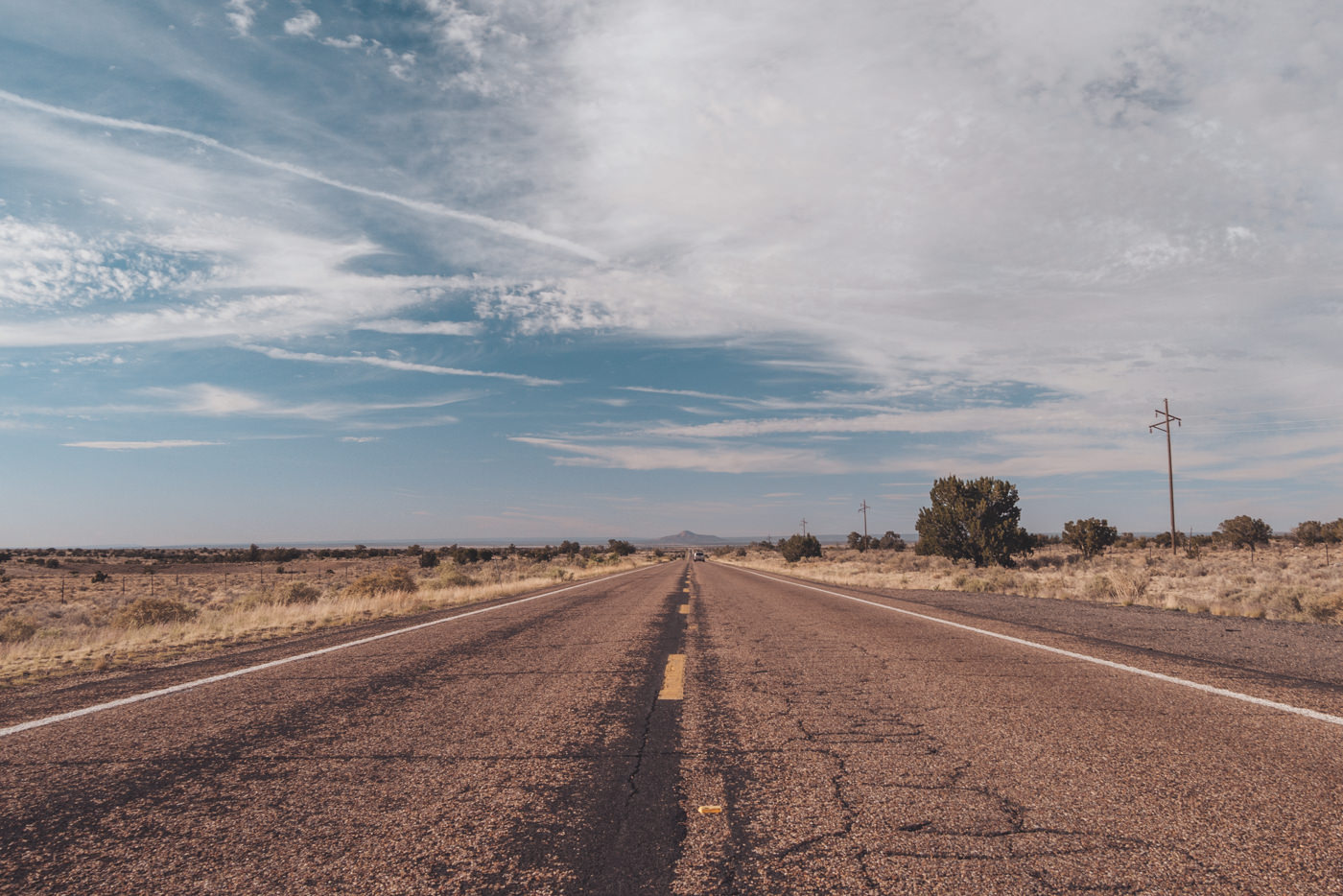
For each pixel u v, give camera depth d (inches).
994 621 429.1
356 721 195.3
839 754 160.7
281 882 102.1
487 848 112.3
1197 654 292.2
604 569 1844.2
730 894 96.3
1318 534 1918.1
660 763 156.3
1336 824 118.3
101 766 156.6
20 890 100.3
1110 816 122.3
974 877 100.3
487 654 317.7
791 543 2672.2
